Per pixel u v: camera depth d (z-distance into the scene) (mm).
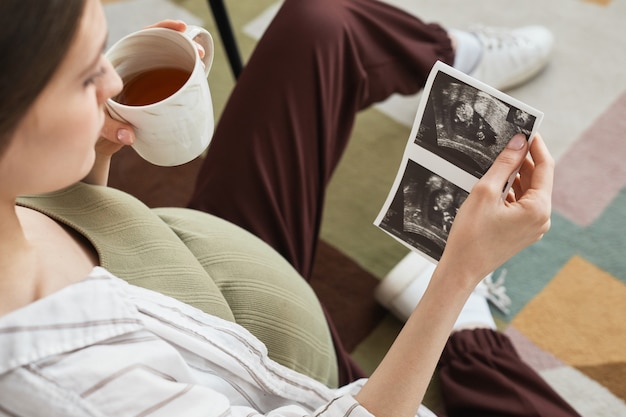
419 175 763
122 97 670
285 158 1023
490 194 618
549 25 1717
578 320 1326
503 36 1594
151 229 716
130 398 540
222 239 825
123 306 559
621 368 1267
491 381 1061
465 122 691
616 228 1413
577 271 1378
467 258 618
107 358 539
